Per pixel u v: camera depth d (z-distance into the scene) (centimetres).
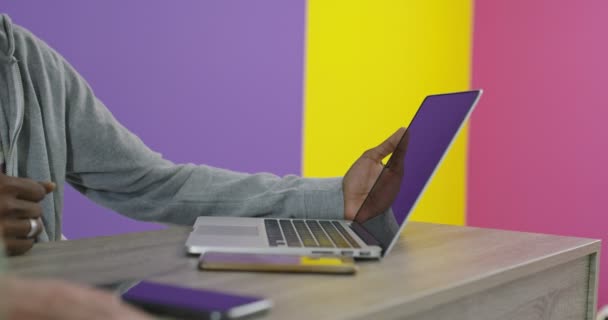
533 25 307
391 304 52
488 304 68
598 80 287
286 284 58
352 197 98
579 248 83
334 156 275
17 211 67
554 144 300
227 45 230
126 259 69
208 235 78
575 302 87
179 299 48
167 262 67
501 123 318
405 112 307
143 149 112
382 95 294
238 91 235
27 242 69
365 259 71
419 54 310
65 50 186
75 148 111
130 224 208
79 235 193
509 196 315
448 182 321
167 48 212
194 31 219
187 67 218
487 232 93
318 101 266
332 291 56
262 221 93
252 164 242
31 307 31
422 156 76
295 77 255
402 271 65
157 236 84
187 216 104
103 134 111
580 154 292
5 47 103
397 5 297
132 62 203
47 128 108
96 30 193
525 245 83
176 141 216
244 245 72
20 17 175
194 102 221
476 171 327
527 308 75
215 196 103
